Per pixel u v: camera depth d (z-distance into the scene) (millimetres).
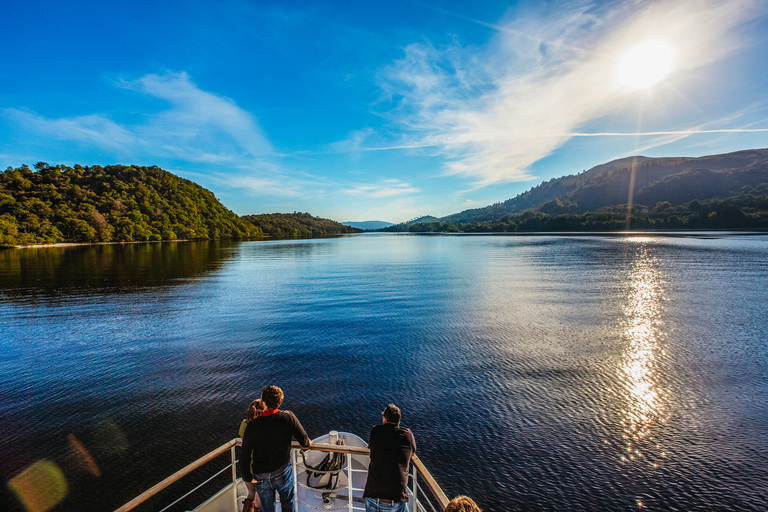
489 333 19031
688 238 109125
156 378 13773
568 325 20516
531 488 8039
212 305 27016
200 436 10016
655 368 14242
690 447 9344
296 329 20156
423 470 3686
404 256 72688
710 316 22172
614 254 66250
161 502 7742
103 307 26562
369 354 16047
